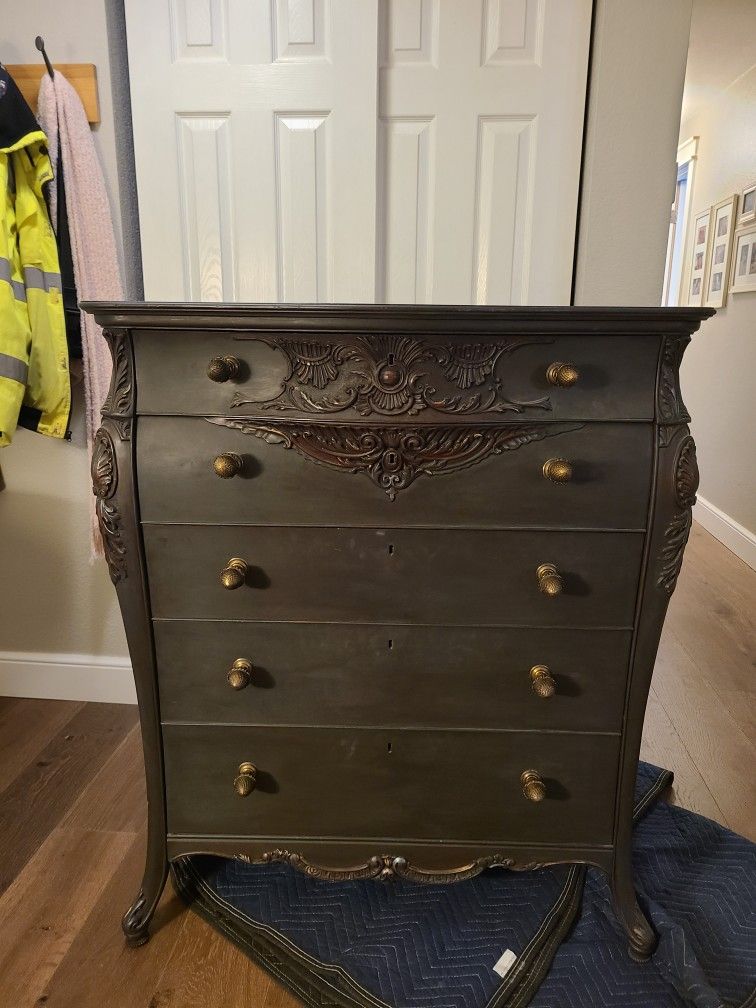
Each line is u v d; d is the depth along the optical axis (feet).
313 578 3.37
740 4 8.52
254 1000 3.62
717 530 11.84
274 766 3.67
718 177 11.98
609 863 3.76
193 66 5.04
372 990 3.62
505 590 3.36
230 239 5.35
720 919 4.05
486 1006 3.53
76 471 5.92
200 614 3.45
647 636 3.36
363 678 3.51
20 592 6.27
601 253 5.07
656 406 3.13
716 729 6.12
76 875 4.40
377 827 3.75
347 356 3.09
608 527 3.24
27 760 5.53
